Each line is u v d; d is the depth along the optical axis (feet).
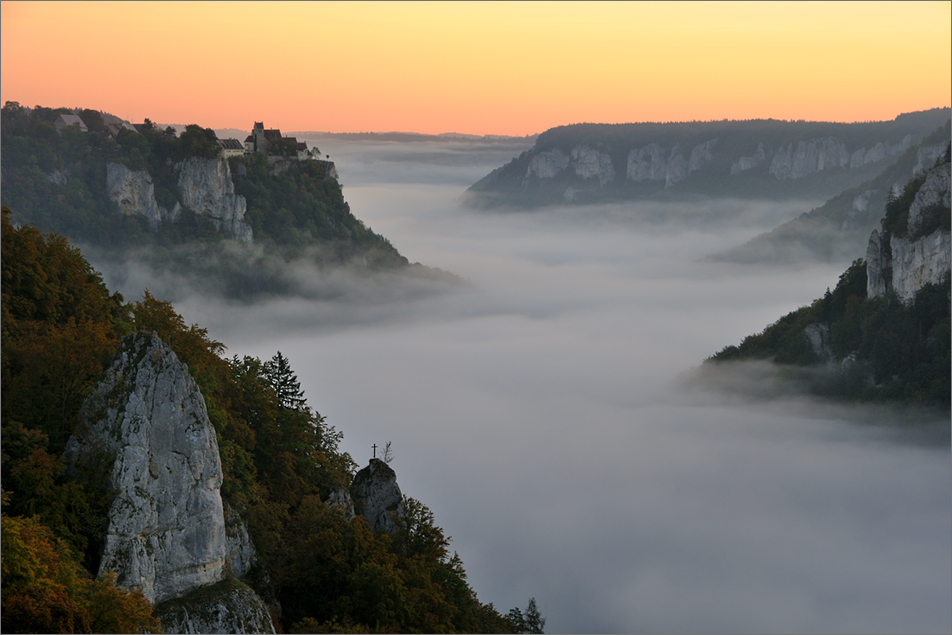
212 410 270.67
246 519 272.72
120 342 226.99
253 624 221.66
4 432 208.64
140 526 208.13
